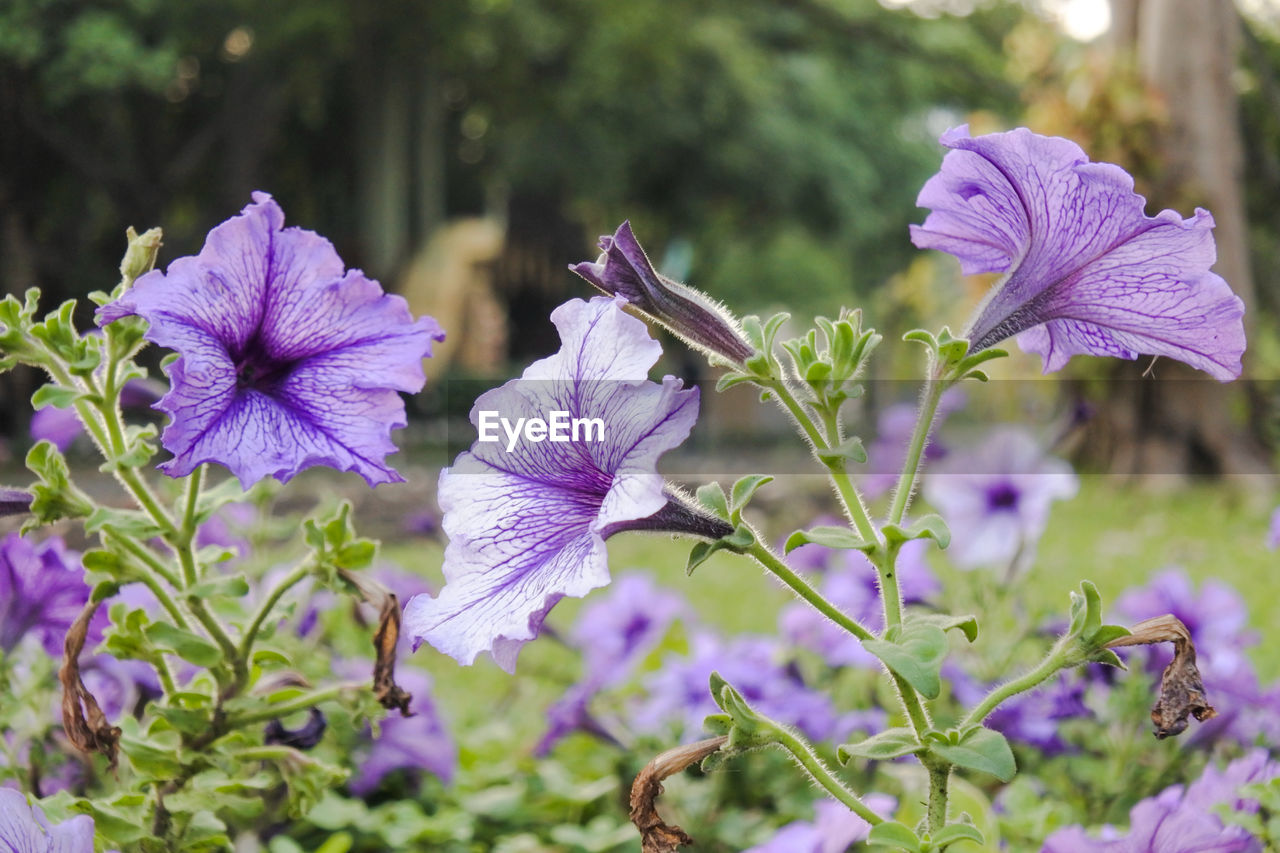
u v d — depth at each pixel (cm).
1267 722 61
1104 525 211
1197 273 41
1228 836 45
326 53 510
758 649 79
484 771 75
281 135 596
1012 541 80
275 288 44
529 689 111
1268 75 304
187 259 43
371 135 546
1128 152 284
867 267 788
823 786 40
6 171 503
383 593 47
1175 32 286
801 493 225
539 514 40
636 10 555
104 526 45
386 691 47
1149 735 62
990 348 42
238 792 49
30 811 41
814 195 716
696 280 736
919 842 39
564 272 690
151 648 46
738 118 662
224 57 526
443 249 500
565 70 598
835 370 40
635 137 636
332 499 52
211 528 63
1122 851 45
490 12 529
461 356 486
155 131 529
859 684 80
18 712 53
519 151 628
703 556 40
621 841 64
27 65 442
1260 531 196
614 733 77
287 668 51
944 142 41
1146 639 40
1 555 51
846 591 75
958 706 66
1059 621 66
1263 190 332
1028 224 42
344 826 63
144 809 46
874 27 643
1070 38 330
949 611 71
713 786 70
